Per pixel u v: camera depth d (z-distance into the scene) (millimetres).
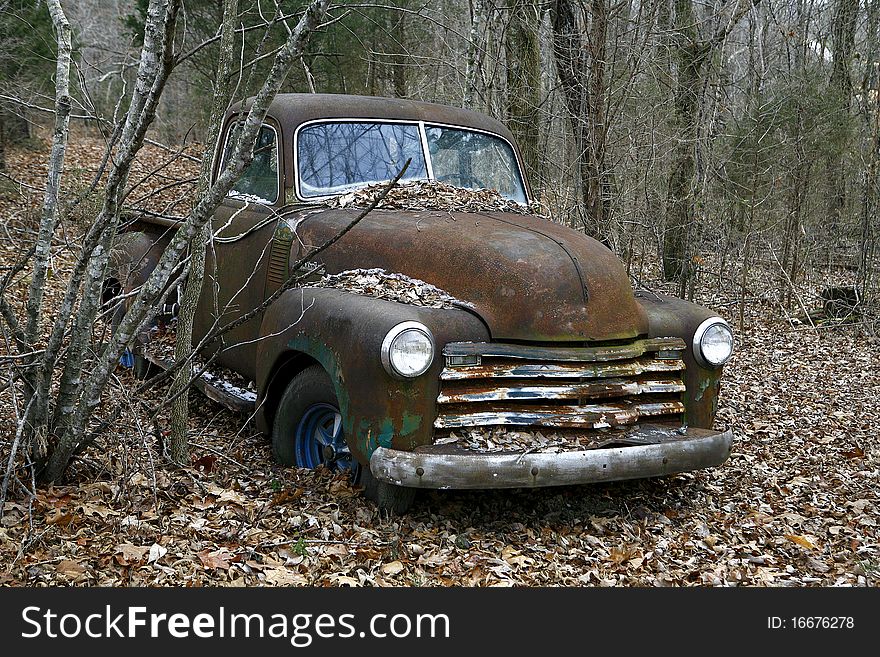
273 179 5508
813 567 4148
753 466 5590
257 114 3428
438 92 12047
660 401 4516
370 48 12508
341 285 4633
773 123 12414
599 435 4250
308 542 3941
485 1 9633
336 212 5141
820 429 6547
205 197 3662
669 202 11367
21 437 4234
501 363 4148
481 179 5855
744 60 15336
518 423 4129
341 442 4562
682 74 11008
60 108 3988
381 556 3898
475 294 4301
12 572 3467
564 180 9484
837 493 5203
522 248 4383
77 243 4930
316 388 4531
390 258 4680
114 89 12641
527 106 9555
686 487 5113
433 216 4965
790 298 11664
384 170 5559
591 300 4316
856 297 10711
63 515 3910
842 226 13711
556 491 4836
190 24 12430
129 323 3975
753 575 4020
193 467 4836
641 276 10953
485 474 3912
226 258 5730
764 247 13234
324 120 5523
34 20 10836
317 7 3275
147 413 5488
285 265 5133
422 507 4473
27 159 14961
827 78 14578
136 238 6820
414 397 3998
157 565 3600
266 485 4590
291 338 4551
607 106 9031
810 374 8359
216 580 3561
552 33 9273
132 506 4152
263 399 4871
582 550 4168
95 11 19828
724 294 12023
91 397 4082
